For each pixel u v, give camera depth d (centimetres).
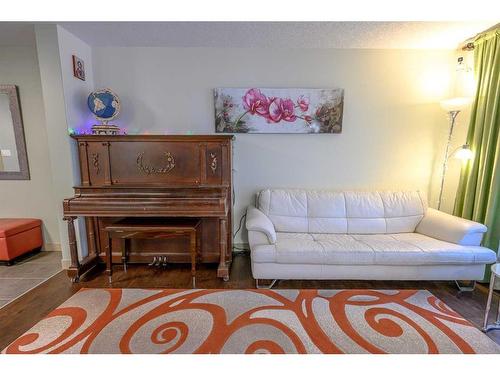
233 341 162
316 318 185
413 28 231
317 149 294
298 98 281
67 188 253
